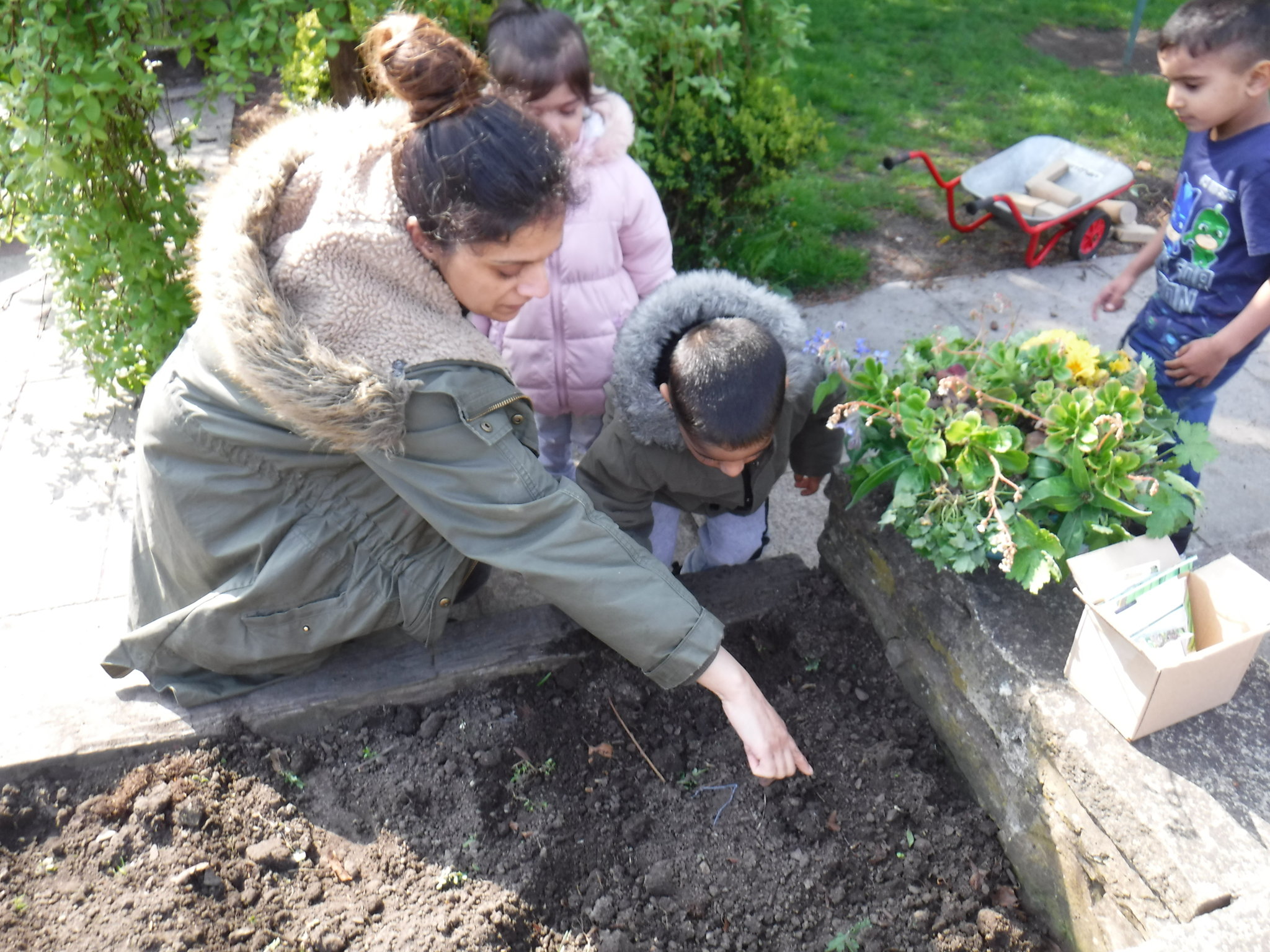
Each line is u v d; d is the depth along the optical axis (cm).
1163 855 149
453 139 135
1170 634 164
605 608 165
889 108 639
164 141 579
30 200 309
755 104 431
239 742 202
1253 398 362
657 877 185
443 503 164
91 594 288
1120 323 421
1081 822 165
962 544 182
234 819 189
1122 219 479
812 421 229
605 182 259
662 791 200
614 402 214
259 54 293
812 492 263
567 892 185
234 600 191
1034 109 639
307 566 189
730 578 235
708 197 425
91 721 202
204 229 158
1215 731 164
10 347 396
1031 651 178
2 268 454
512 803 197
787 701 213
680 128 406
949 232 500
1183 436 189
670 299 201
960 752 198
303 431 154
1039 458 184
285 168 160
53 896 175
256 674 210
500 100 141
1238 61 230
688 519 317
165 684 208
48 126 274
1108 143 599
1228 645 150
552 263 263
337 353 149
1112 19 786
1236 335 248
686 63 381
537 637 220
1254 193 242
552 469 322
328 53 300
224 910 175
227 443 178
